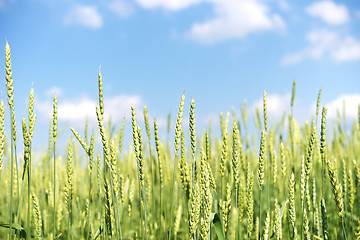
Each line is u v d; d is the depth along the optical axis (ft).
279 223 3.17
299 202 4.06
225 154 3.18
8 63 2.96
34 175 4.57
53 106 3.20
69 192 3.39
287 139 4.60
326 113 3.19
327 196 4.50
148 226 4.15
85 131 3.63
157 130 3.37
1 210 4.19
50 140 3.87
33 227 3.73
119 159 3.79
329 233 4.18
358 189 3.79
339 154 5.17
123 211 4.01
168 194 4.48
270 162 4.06
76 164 5.20
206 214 2.94
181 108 3.15
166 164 4.27
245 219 4.27
